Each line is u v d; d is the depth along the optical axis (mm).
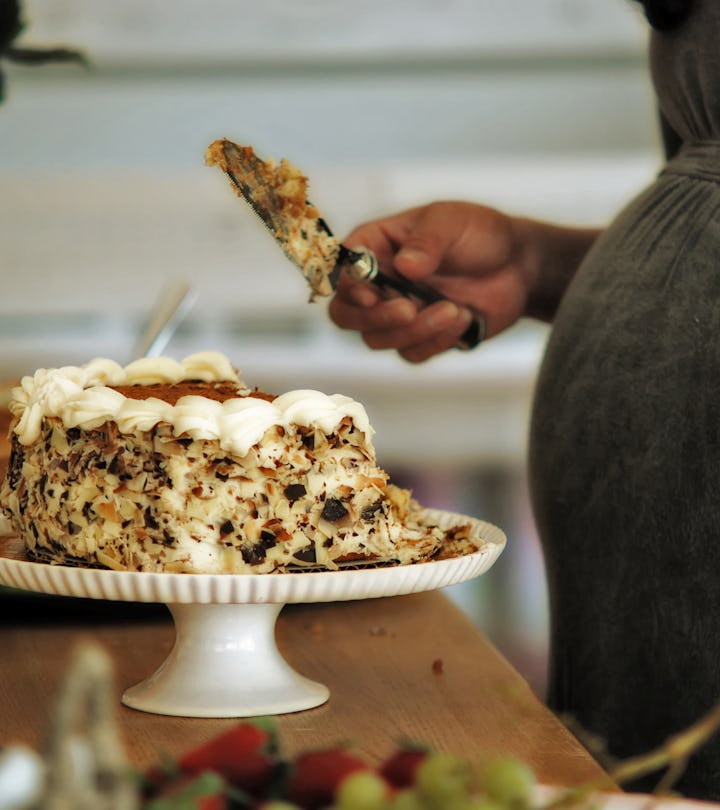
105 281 3377
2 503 1419
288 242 1555
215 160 1493
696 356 1482
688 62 1530
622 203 3369
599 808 1019
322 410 1333
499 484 3547
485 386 3521
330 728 1313
